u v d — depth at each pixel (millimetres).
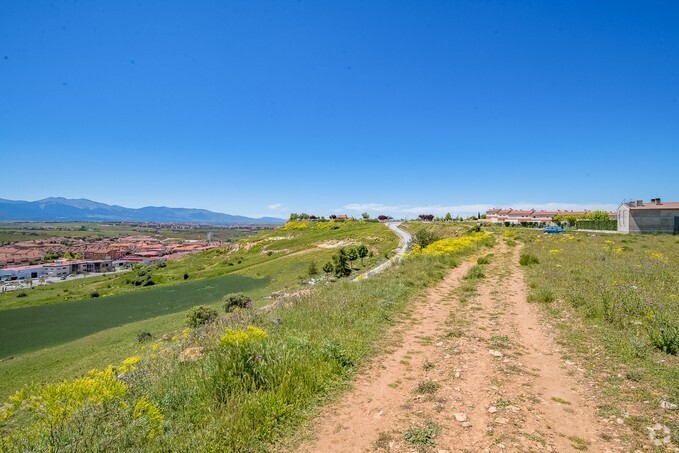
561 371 7355
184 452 4781
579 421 5473
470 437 5191
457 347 9141
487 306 13492
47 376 26438
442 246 37094
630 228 62094
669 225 60906
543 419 5570
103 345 34312
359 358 8469
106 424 5211
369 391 6852
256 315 12805
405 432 5402
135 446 4809
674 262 19766
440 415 5844
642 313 9938
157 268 128750
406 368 7957
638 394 6047
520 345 9078
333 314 11789
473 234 56188
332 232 122688
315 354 7895
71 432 5039
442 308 13641
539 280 17297
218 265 110875
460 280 20109
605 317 10047
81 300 76625
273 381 6590
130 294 78688
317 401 6418
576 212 137750
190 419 5770
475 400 6285
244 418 5387
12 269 139500
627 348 7844
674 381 6270
